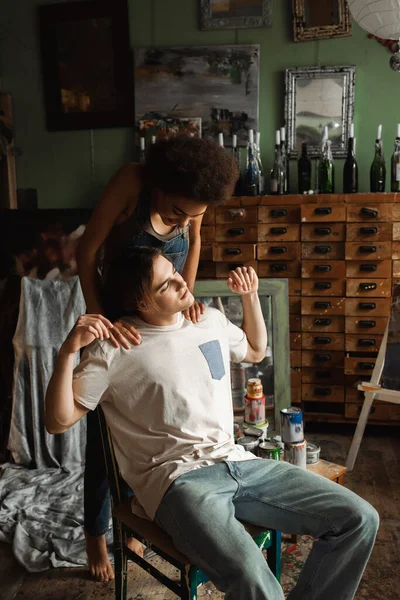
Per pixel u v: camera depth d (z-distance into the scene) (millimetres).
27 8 3680
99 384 1550
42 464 2947
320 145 3547
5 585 2107
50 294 3008
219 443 1589
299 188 3523
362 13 2455
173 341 1609
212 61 3572
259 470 1567
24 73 3750
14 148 3816
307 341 3365
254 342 1853
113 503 1717
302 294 3322
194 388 1591
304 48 3520
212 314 1745
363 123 3539
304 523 1500
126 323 1591
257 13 3504
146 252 1582
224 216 3324
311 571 1501
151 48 3609
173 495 1465
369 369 3291
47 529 2395
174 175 1520
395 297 2988
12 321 3414
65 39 3678
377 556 2219
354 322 3287
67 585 2088
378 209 3152
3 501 2605
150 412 1568
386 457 3105
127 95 3680
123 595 1754
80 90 3719
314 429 3521
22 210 3459
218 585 1378
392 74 3463
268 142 3629
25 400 3012
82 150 3787
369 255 3201
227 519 1411
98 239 1783
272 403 3010
